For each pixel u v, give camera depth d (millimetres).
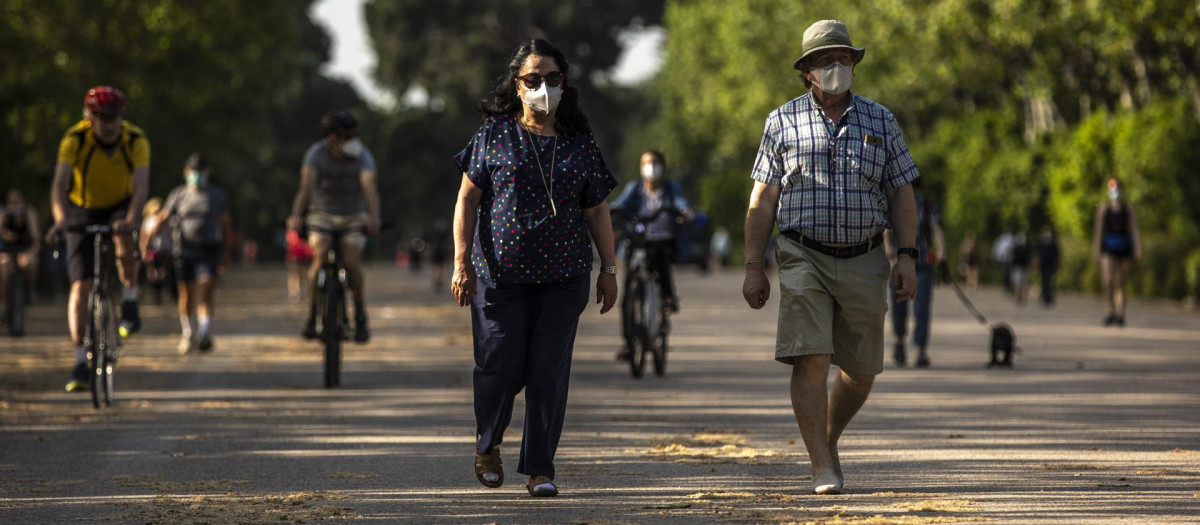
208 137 131500
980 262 119938
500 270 17781
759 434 25125
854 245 18188
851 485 19297
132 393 32125
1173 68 97625
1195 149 90250
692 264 192750
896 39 112250
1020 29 96062
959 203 119438
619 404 30219
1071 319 66875
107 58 102750
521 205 17734
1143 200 91000
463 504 18078
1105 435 24844
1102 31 93562
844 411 19062
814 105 18328
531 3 191375
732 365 40656
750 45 154125
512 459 22172
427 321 62594
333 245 34281
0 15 89875
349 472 20844
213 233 43875
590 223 18344
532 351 18078
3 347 45531
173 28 105125
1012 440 24203
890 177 18359
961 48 108250
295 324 60625
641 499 18328
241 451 23062
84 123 28547
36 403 29812
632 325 36500
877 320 18328
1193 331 57500
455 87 189750
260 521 16938
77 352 29562
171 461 21969
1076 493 18516
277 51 135000
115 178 28578
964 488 18969
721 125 182000
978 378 36656
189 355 43250
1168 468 20766
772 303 82562
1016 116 122812
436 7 196375
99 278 28797
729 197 183125
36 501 18422
